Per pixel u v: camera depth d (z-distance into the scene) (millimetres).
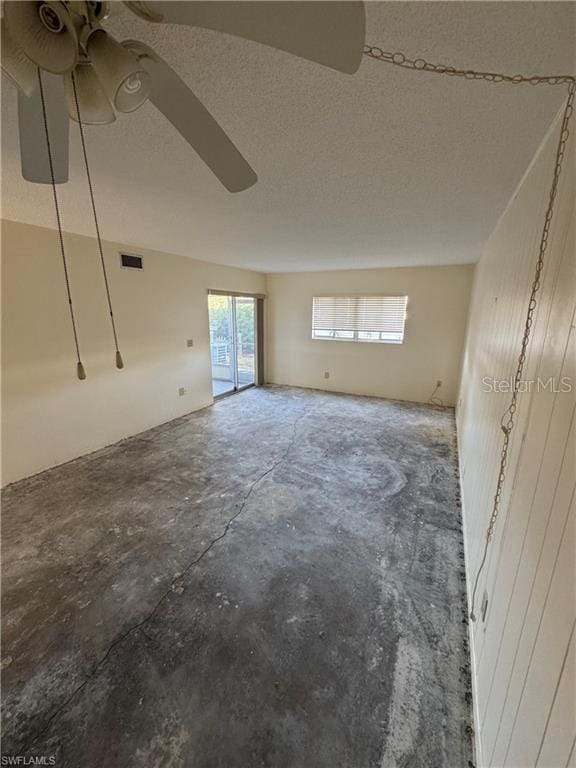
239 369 6574
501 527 1294
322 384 6258
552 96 1083
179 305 4426
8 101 1110
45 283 2949
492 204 2166
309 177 1787
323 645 1501
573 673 580
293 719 1229
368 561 2012
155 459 3354
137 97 863
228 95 1123
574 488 665
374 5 778
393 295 5422
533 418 1049
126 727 1203
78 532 2252
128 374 3822
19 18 664
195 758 1122
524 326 1364
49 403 3070
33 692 1305
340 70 746
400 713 1250
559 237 985
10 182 1874
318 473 3092
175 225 2779
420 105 1168
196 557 2033
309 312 6121
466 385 3830
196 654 1458
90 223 2748
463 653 1475
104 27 847
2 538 2189
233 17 662
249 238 3271
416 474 3084
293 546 2135
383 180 1823
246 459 3369
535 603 821
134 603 1709
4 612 1650
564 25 809
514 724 845
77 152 1509
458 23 826
